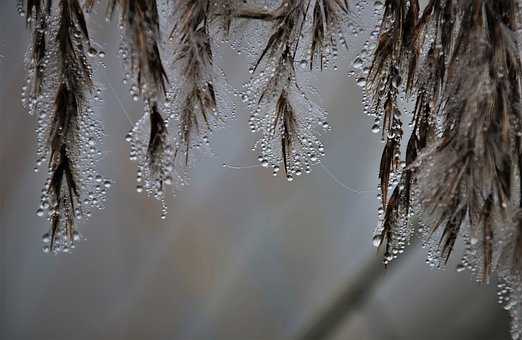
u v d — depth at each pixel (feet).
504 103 1.00
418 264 1.49
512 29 1.01
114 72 1.25
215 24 1.04
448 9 1.02
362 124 1.48
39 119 1.07
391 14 1.03
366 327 1.49
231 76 1.21
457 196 1.00
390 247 1.04
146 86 1.00
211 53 1.03
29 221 1.48
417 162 1.01
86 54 1.05
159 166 1.02
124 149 1.39
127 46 1.00
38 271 1.49
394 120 1.04
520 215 1.00
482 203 1.00
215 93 1.08
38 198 1.48
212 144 1.37
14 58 1.40
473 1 1.01
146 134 1.06
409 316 1.49
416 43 1.03
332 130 1.48
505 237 1.00
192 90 1.03
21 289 1.48
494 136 1.00
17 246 1.48
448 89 1.01
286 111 1.04
